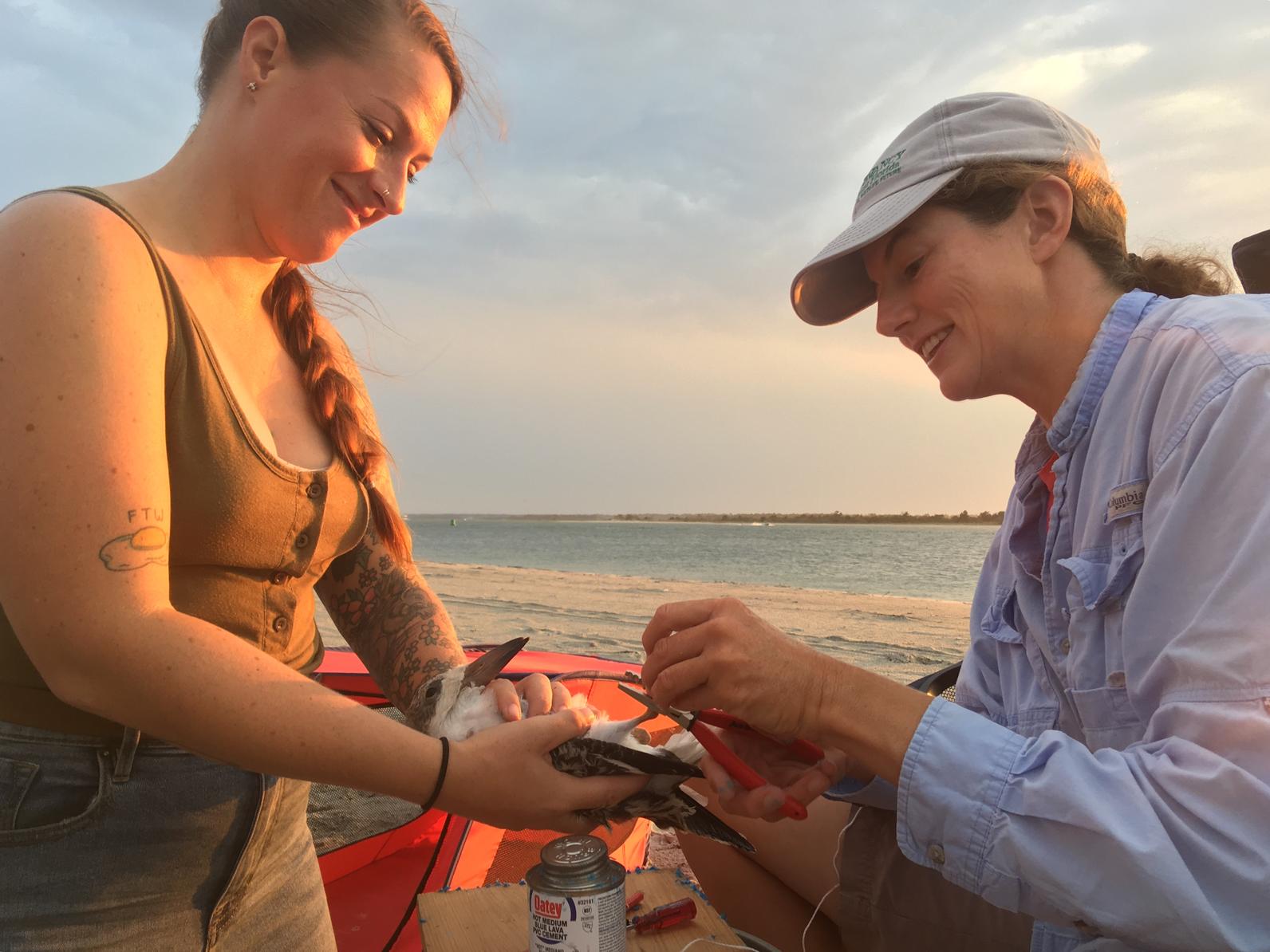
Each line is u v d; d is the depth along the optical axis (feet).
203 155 5.79
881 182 7.04
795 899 9.71
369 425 7.56
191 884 5.71
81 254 4.68
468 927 7.36
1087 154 6.81
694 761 7.08
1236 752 4.83
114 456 4.59
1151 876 4.77
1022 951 7.32
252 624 5.89
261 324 6.36
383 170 5.77
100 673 4.62
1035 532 7.28
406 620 7.53
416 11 5.75
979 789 5.39
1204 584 5.23
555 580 73.46
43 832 5.16
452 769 5.39
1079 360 6.67
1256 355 5.28
